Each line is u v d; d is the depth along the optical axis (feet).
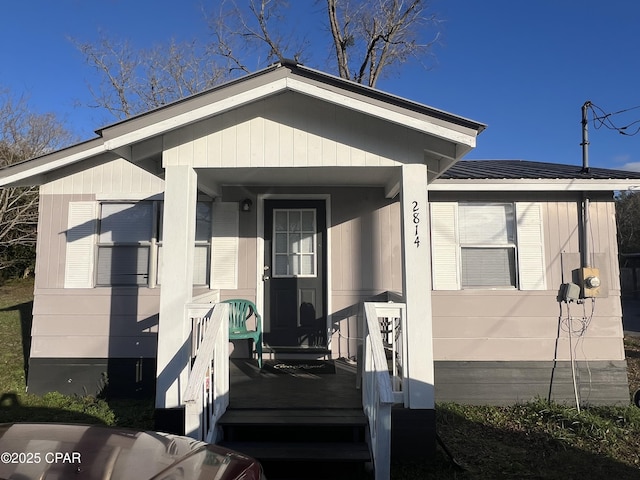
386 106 14.38
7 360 27.02
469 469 14.53
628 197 112.47
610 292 21.90
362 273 22.17
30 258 65.57
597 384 21.58
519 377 21.67
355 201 22.39
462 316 21.97
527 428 18.65
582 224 22.20
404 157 15.56
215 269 22.18
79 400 21.20
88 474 6.96
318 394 16.61
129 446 8.06
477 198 22.40
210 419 13.53
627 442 17.11
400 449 14.71
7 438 8.14
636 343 37.83
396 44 52.24
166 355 15.06
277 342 22.12
